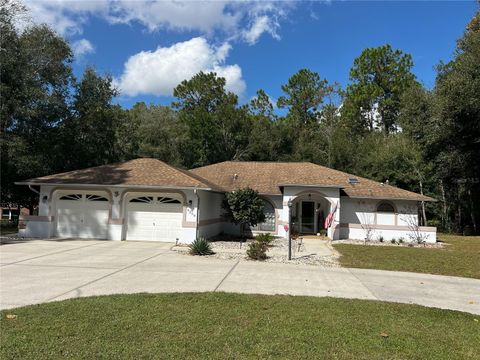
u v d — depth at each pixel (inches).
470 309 324.8
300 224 1008.2
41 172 997.8
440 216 1392.7
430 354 208.8
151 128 1588.3
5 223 1232.2
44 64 1042.1
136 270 447.5
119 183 750.5
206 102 1946.4
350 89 1879.9
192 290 353.1
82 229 771.4
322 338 227.5
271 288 374.0
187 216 746.2
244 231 956.0
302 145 1641.2
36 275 401.7
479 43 962.1
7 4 876.6
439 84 1042.1
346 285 402.3
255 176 1047.6
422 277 465.4
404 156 1381.6
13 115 932.0
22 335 216.4
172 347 205.2
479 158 1064.8
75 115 1130.0
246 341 217.8
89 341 210.4
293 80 2016.5
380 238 923.4
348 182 1002.7
